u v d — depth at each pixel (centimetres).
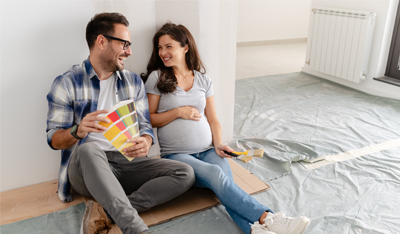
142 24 189
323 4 410
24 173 185
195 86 192
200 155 192
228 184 154
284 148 241
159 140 193
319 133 271
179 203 174
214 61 222
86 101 159
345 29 372
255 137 263
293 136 266
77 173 152
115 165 163
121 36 152
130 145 145
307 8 704
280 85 402
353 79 374
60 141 148
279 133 271
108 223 150
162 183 157
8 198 176
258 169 213
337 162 223
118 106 139
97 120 135
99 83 161
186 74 193
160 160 165
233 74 233
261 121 296
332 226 160
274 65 511
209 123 203
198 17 204
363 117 303
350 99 352
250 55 584
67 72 156
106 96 166
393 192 189
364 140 257
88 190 147
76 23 171
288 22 699
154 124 187
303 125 288
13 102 170
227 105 240
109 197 133
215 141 195
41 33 165
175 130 185
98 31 151
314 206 177
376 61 359
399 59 348
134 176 166
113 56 155
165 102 188
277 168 215
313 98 356
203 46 214
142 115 175
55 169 193
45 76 173
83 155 142
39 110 178
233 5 213
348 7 380
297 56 579
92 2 172
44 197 178
